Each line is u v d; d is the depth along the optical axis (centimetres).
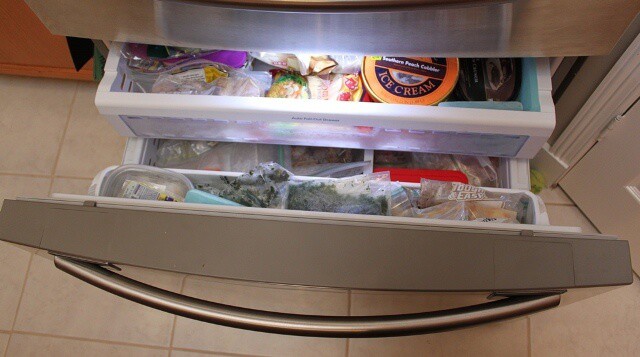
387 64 74
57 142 123
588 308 108
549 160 107
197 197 70
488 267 51
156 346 110
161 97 71
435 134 75
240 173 79
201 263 52
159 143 93
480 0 50
